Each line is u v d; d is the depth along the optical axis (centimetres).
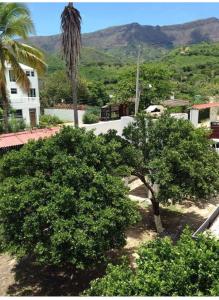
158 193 1355
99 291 668
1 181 1137
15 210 984
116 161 1202
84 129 1220
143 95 3888
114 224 1002
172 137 1393
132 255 1303
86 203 1003
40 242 971
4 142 1675
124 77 4166
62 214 990
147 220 1639
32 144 1151
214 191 1397
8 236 1031
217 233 1017
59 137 1152
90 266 987
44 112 4825
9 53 1956
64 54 1731
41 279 1167
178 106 3784
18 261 1282
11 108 3669
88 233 962
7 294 1089
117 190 1068
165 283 626
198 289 625
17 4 1875
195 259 662
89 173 1055
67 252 953
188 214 1714
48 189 1010
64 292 1095
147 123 1489
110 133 1507
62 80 5725
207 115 3503
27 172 1094
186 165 1309
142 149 1450
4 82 2009
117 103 3862
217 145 2014
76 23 1683
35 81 4303
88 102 5775
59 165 1068
